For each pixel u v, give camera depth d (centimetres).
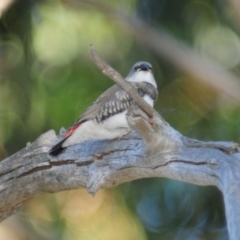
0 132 1327
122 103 964
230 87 1409
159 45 1417
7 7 1384
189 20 1445
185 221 1341
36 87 1320
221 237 1339
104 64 777
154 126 809
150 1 1466
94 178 902
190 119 1394
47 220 1341
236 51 1450
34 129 1312
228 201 698
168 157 816
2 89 1340
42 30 1332
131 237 1302
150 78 1118
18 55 1362
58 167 946
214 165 761
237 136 1344
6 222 1332
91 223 1316
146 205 1332
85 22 1375
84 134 963
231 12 1442
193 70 1409
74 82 1312
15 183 977
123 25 1414
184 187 1338
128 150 883
